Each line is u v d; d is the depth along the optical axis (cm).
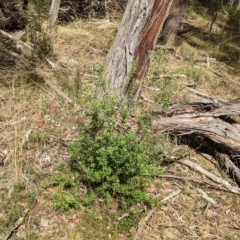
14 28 466
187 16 711
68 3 568
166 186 279
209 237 248
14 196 243
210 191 285
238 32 675
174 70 449
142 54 308
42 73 366
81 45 458
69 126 307
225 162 305
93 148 244
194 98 405
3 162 267
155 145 276
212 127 302
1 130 294
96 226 237
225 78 476
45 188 253
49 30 458
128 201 251
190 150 317
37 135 291
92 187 254
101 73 274
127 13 304
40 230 229
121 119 274
